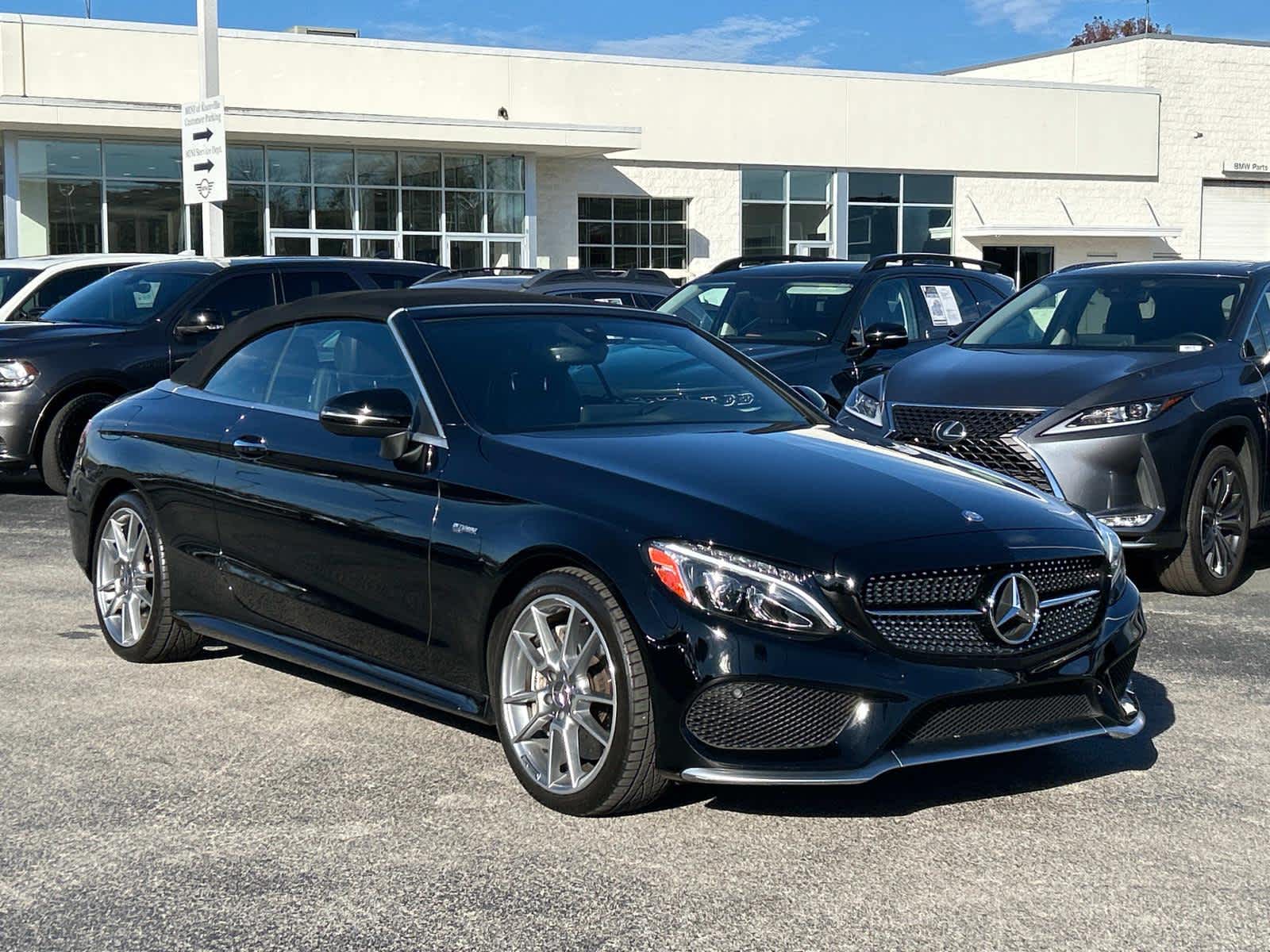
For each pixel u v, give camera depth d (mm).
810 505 4379
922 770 4875
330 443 5254
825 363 9641
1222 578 7883
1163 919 3719
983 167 37750
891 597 4168
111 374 11305
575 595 4332
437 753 5020
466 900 3803
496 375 5180
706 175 34406
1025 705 4379
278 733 5242
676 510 4293
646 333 5832
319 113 26953
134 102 26734
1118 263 9391
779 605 4086
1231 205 41531
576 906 3764
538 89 32250
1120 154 39531
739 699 4074
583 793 4324
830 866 4043
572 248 32938
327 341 5605
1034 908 3779
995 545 4367
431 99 31094
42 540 9422
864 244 36500
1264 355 8344
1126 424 7445
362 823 4348
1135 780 4812
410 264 13156
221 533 5691
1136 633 4742
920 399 7922
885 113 36375
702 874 3971
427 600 4801
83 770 4844
